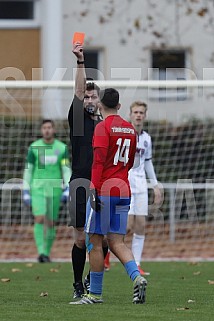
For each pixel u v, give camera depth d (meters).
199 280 40.53
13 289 36.56
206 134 60.75
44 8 76.88
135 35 80.19
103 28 79.94
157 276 42.66
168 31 80.50
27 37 77.56
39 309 29.31
